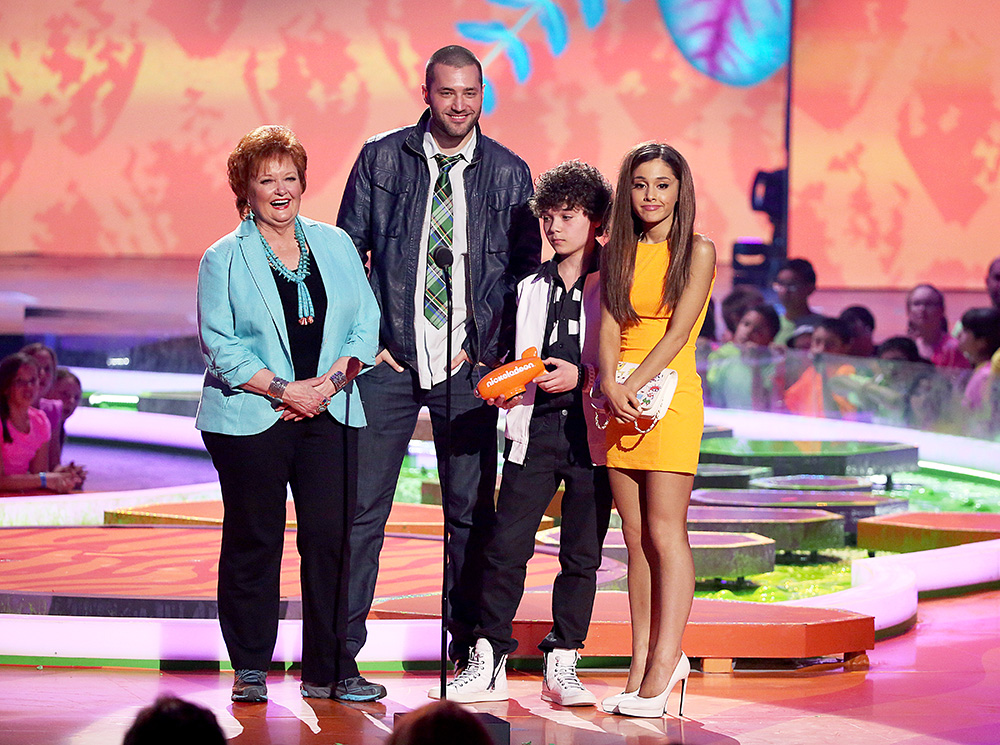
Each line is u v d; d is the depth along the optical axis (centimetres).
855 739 1067
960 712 1170
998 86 4003
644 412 1138
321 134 4244
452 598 1280
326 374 1182
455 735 532
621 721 1130
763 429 3659
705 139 4188
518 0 4172
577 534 1225
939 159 4069
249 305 1177
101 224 4312
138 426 3788
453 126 1245
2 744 993
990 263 4053
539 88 4203
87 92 4294
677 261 1145
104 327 4294
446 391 1188
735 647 1331
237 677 1179
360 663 1330
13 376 2706
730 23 4131
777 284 3841
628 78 4188
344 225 1305
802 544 2192
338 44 4212
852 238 4153
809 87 4144
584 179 1219
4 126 4322
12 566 1658
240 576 1178
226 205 4294
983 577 1934
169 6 4244
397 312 1273
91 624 1304
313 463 1194
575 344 1234
